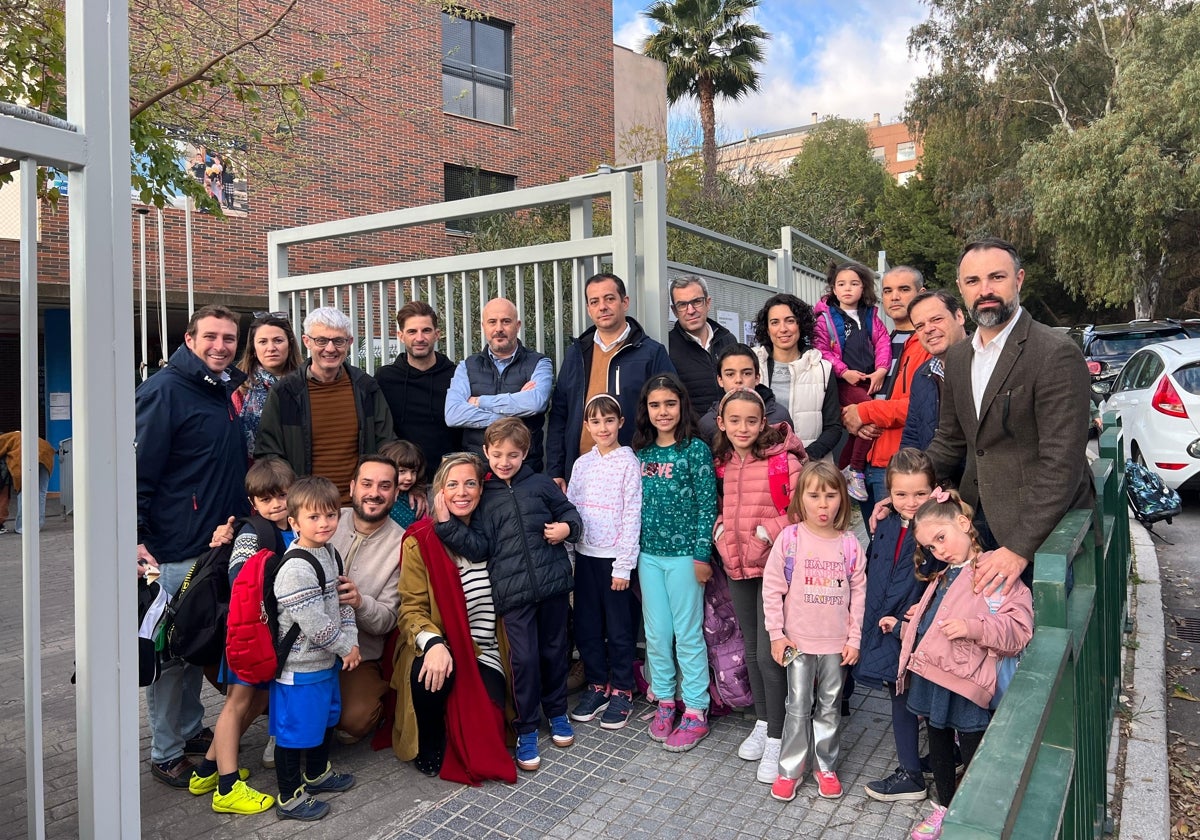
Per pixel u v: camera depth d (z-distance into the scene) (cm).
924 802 305
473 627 352
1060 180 2134
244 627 294
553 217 1280
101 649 207
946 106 2662
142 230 1021
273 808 312
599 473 384
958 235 2967
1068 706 173
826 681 315
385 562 362
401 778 336
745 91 2445
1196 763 341
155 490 326
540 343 450
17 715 416
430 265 482
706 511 362
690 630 364
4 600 659
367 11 1382
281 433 374
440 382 432
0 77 423
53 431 1147
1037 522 256
